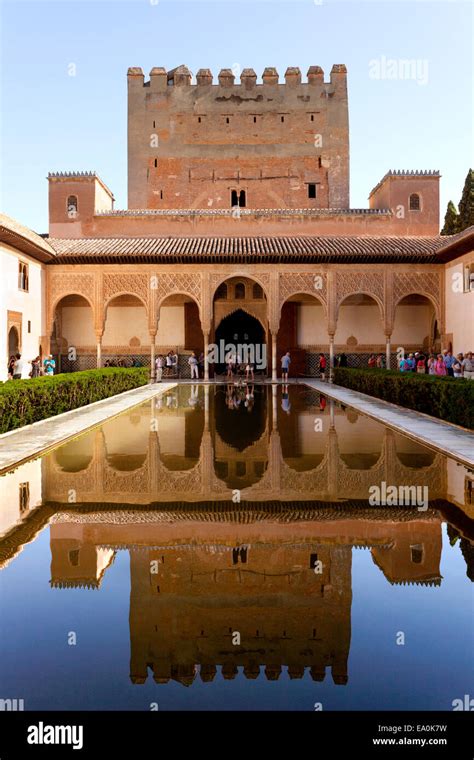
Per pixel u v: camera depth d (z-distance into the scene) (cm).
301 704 260
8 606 350
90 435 985
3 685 276
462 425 1018
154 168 3031
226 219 2522
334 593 364
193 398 1664
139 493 596
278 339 2492
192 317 2473
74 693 267
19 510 535
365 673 281
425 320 2475
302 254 2133
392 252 2134
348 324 2488
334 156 3033
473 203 3234
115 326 2473
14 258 1859
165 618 333
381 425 1093
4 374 1764
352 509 536
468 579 384
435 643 308
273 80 3038
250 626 323
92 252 2141
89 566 405
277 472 692
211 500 570
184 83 3036
